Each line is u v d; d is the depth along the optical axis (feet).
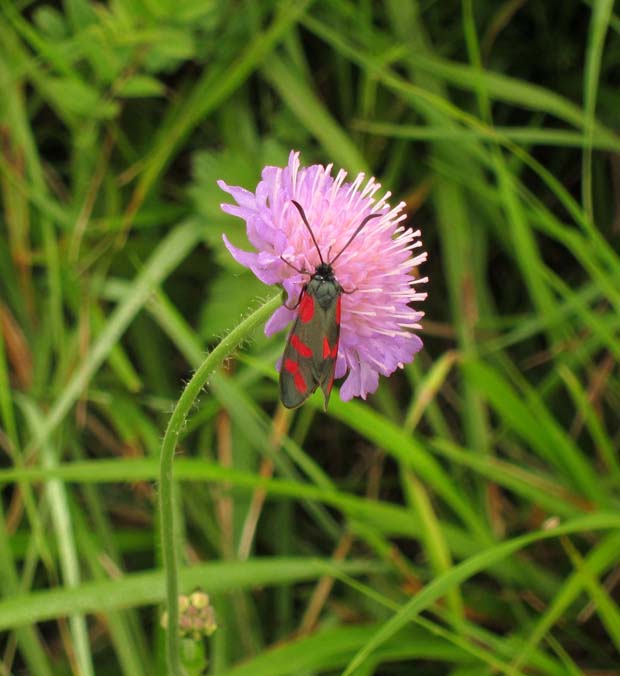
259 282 1.11
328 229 0.81
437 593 0.93
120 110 1.20
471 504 1.10
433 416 1.15
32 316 1.16
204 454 1.14
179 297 1.21
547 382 1.14
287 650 0.99
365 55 1.17
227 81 1.15
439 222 1.17
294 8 1.14
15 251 1.15
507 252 1.18
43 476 0.98
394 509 1.05
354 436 1.22
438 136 1.13
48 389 1.14
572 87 1.25
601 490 1.07
